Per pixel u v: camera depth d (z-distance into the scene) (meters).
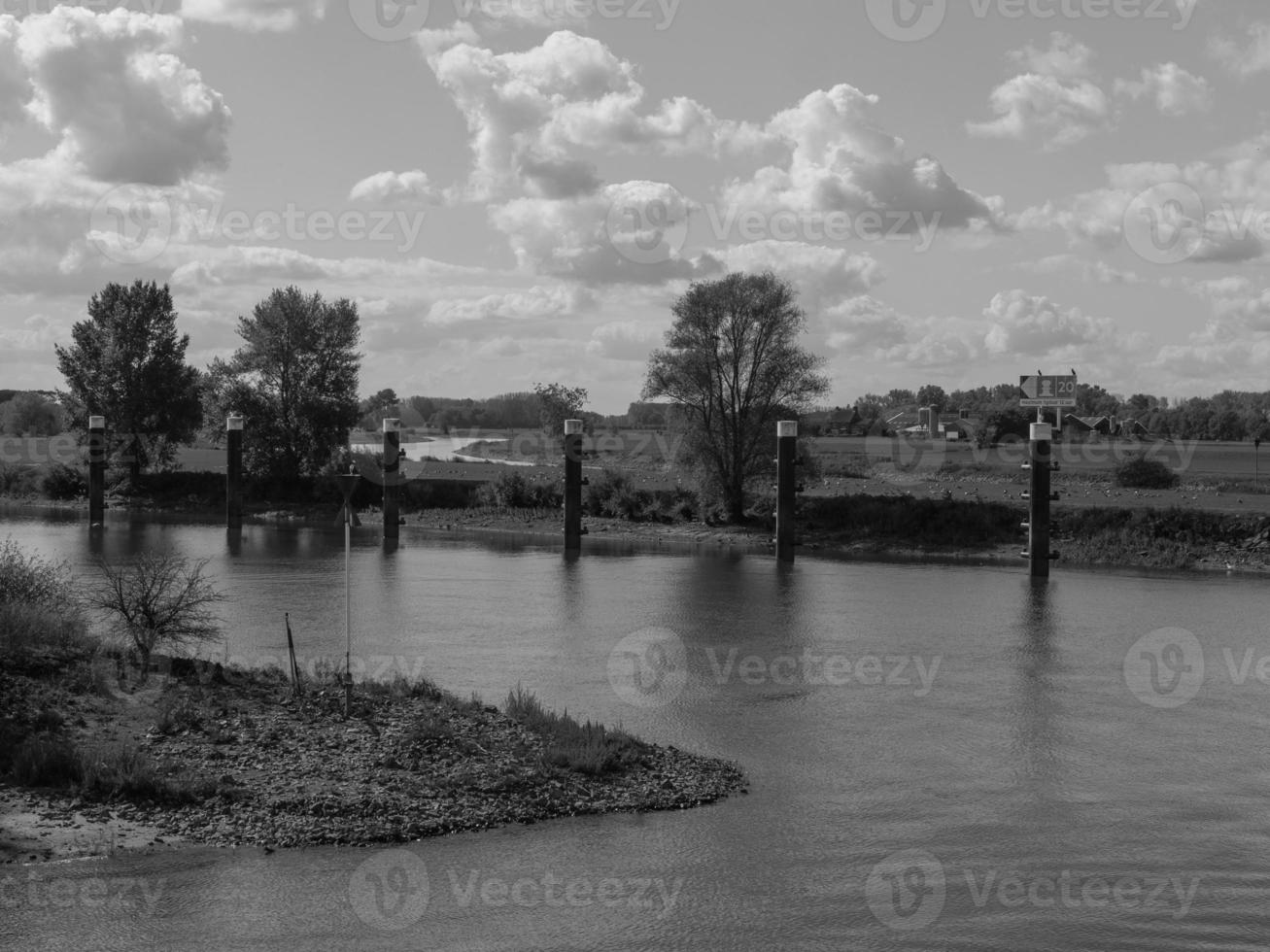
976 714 34.78
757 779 27.75
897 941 19.39
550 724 29.12
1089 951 19.19
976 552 78.56
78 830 22.27
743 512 91.94
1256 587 63.59
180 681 31.14
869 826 24.78
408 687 32.22
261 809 23.38
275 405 112.12
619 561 75.06
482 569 69.62
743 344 89.19
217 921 19.23
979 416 183.88
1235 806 26.58
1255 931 20.02
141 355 116.81
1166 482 104.44
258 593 57.38
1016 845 23.91
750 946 19.11
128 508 112.88
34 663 30.39
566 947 18.84
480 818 23.75
